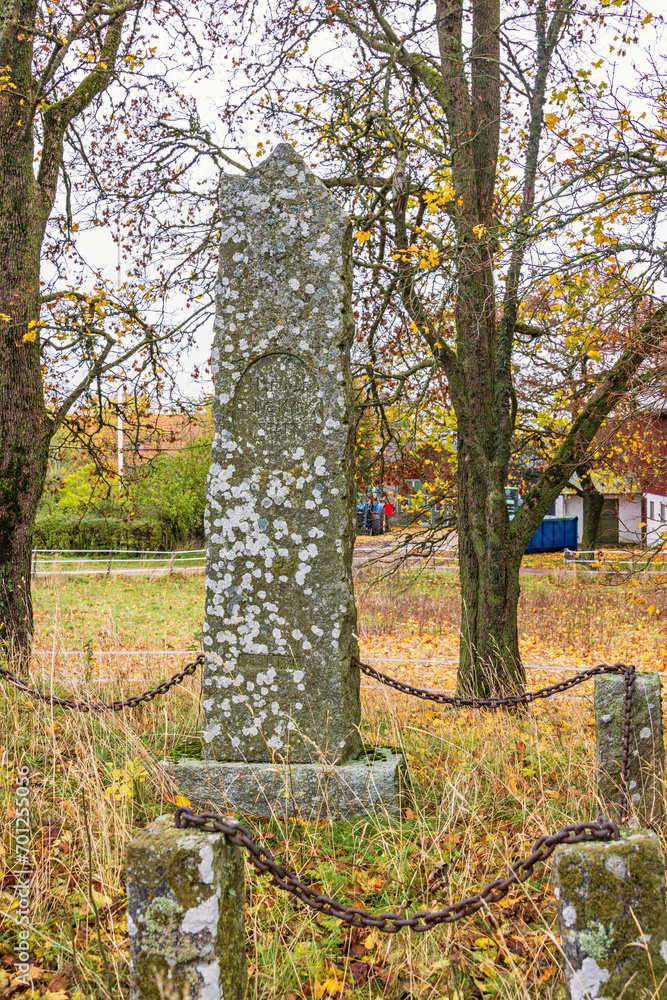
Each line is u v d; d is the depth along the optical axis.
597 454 7.96
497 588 7.84
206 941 2.00
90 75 8.49
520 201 7.98
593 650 12.60
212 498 4.59
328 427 4.51
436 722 6.46
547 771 4.85
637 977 1.92
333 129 8.21
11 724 5.10
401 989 2.80
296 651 4.45
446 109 7.72
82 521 25.38
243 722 4.47
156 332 8.82
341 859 3.70
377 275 8.66
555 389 8.98
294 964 2.86
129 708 5.64
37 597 17.09
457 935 2.92
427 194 6.43
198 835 2.06
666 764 4.04
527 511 7.96
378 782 4.20
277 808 4.25
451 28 7.72
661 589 7.29
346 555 4.57
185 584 21.30
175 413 9.84
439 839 3.58
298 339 4.55
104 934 3.05
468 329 8.09
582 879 1.97
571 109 6.73
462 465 8.23
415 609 17.11
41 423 7.80
